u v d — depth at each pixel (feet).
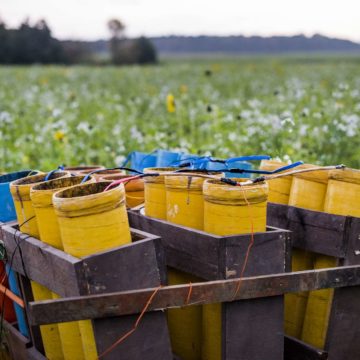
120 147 23.80
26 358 9.50
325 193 9.34
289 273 7.72
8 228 9.09
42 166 22.43
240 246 7.67
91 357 7.74
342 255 8.41
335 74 96.78
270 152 18.62
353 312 8.45
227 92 70.54
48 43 220.43
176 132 30.96
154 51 221.46
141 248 7.36
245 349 7.79
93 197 7.17
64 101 54.19
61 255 7.33
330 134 23.11
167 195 9.02
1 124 32.50
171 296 7.14
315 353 8.44
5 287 9.99
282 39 545.44
